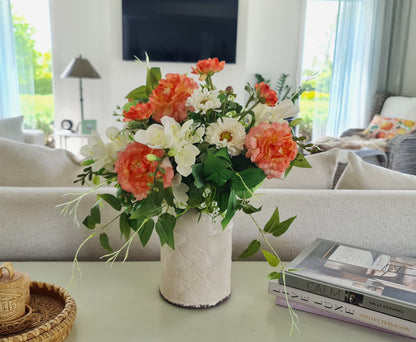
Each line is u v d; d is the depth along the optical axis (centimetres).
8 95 452
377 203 112
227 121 68
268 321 79
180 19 448
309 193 114
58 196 108
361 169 130
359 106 491
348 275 82
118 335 73
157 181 64
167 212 71
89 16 453
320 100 495
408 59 481
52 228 107
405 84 488
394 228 112
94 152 70
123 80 456
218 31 453
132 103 77
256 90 73
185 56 457
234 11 449
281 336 74
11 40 441
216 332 75
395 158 363
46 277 94
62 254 109
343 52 475
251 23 478
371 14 467
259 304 84
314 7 476
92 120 433
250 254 80
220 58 459
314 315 81
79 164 129
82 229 107
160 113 69
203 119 73
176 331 75
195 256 79
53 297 80
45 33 455
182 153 64
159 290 89
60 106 470
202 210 75
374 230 112
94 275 96
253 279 95
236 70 464
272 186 127
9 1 434
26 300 71
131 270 99
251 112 73
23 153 124
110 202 74
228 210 72
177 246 79
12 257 107
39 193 108
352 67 483
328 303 78
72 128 470
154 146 63
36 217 106
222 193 72
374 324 75
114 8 441
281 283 82
